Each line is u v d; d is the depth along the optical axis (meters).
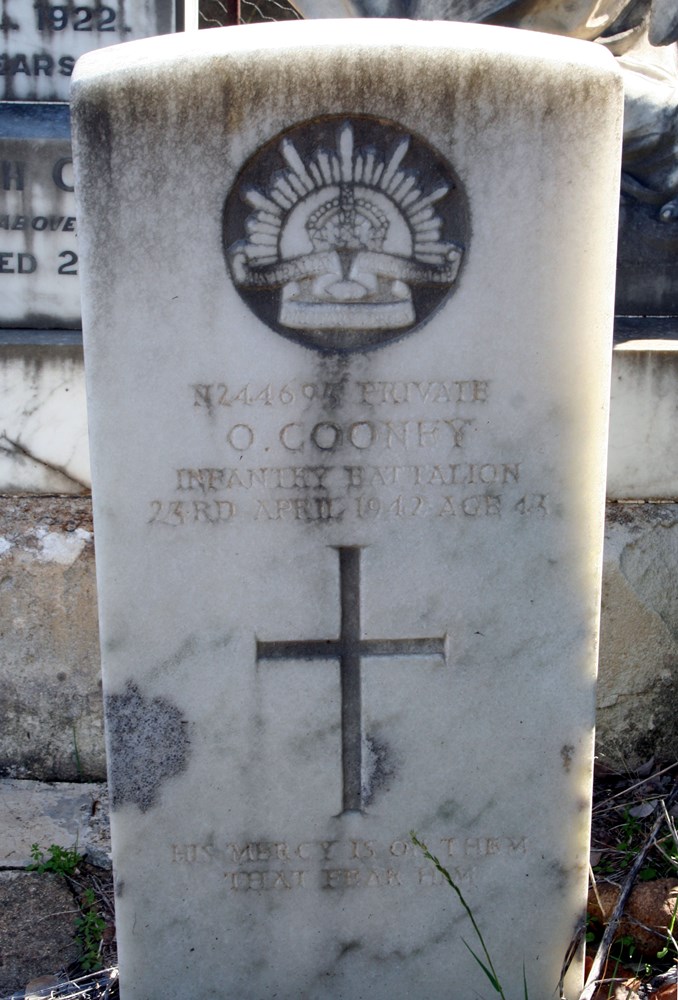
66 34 1.87
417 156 1.24
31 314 1.83
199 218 1.25
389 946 1.41
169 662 1.34
